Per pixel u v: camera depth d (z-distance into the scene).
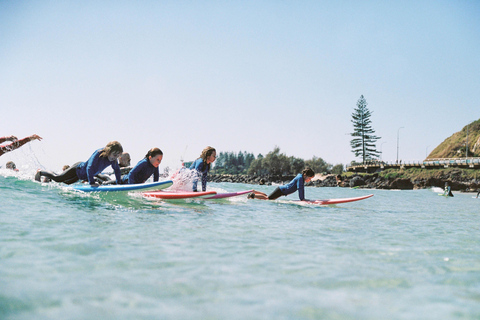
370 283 2.63
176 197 7.73
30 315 1.88
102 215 5.01
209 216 5.67
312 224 5.48
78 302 2.08
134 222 4.64
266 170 126.50
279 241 4.01
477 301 2.33
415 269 3.06
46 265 2.69
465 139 122.75
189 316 1.96
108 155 7.22
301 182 9.27
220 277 2.63
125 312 1.97
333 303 2.23
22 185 7.35
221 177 71.38
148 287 2.37
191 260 3.04
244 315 2.00
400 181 46.84
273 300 2.24
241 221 5.36
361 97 95.50
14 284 2.28
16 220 4.19
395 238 4.52
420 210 9.23
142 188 7.38
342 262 3.19
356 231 4.97
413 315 2.08
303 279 2.67
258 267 2.93
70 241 3.42
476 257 3.59
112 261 2.88
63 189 7.36
